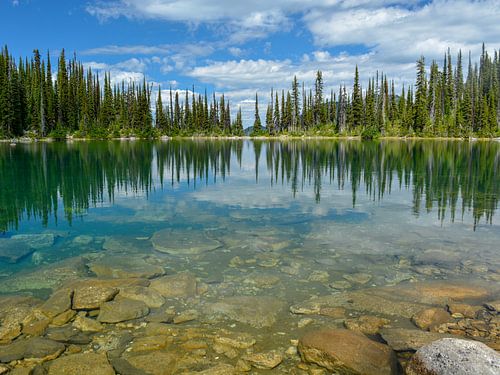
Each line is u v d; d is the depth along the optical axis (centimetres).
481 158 3503
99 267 873
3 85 6756
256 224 1239
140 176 2469
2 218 1346
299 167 2975
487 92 9525
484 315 641
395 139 7944
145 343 573
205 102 11050
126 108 10188
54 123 8169
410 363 480
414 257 928
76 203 1600
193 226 1220
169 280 783
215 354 549
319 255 950
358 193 1794
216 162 3459
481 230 1147
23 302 707
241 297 717
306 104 10512
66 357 531
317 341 545
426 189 1883
